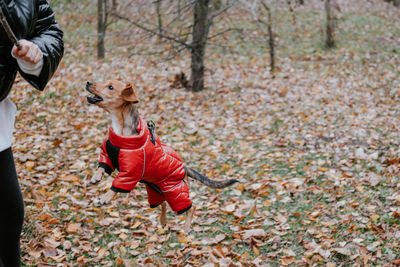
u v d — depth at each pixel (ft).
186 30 33.86
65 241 13.16
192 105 27.27
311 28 48.98
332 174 17.81
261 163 19.60
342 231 13.62
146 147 9.39
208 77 33.50
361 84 30.68
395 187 16.11
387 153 19.15
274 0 50.01
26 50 7.02
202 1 28.19
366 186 16.55
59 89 28.37
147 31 28.84
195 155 20.52
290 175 18.24
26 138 20.88
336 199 15.92
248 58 39.63
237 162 19.74
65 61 36.58
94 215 15.10
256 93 29.22
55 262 12.27
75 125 23.08
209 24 28.58
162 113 25.80
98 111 25.57
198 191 17.31
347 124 23.15
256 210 15.31
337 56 39.11
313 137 21.88
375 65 35.94
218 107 26.78
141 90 29.96
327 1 42.01
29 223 13.61
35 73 7.59
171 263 12.51
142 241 13.84
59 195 16.21
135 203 16.07
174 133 22.94
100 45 37.68
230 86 31.01
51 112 24.71
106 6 28.99
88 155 20.04
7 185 7.93
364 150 19.81
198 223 14.90
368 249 12.47
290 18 52.01
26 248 12.52
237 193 16.98
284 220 14.61
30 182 16.75
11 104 8.14
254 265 12.26
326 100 27.17
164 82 31.86
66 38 43.83
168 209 15.87
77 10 50.42
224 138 22.44
